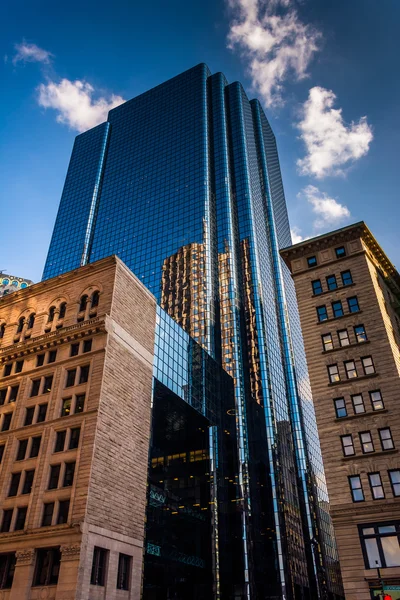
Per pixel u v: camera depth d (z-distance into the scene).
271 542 110.75
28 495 52.22
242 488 108.12
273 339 154.75
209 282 150.25
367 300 56.78
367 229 62.12
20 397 60.38
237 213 174.88
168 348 97.06
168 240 167.38
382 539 43.66
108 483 52.00
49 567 47.09
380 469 46.66
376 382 51.38
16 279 179.75
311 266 63.06
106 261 66.56
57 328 65.19
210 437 106.31
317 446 163.12
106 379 56.56
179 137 197.50
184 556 82.69
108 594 47.47
